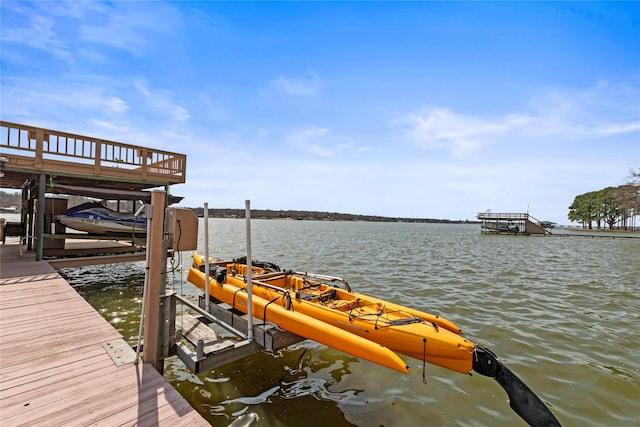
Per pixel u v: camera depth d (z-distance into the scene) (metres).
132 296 8.26
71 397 2.62
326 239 31.81
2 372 2.95
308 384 4.36
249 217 4.22
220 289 6.13
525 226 46.12
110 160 9.59
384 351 3.79
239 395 4.06
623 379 4.64
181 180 11.23
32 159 8.36
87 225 9.95
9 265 7.83
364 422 3.62
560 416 3.81
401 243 28.52
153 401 2.62
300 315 4.68
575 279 12.23
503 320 7.15
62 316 4.43
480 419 3.72
